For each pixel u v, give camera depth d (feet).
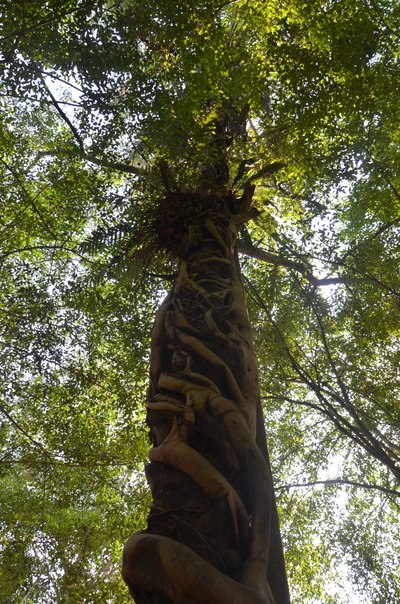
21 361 21.91
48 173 22.80
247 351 11.55
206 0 17.17
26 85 17.38
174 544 7.72
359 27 18.02
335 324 23.56
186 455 8.98
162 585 7.51
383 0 20.18
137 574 7.69
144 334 21.57
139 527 21.43
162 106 17.11
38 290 21.94
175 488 8.84
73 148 19.10
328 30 18.26
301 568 24.53
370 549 24.29
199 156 16.66
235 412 9.78
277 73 18.66
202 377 10.28
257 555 8.36
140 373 21.77
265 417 26.05
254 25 19.95
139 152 18.57
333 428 25.53
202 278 13.69
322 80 18.38
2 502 24.64
